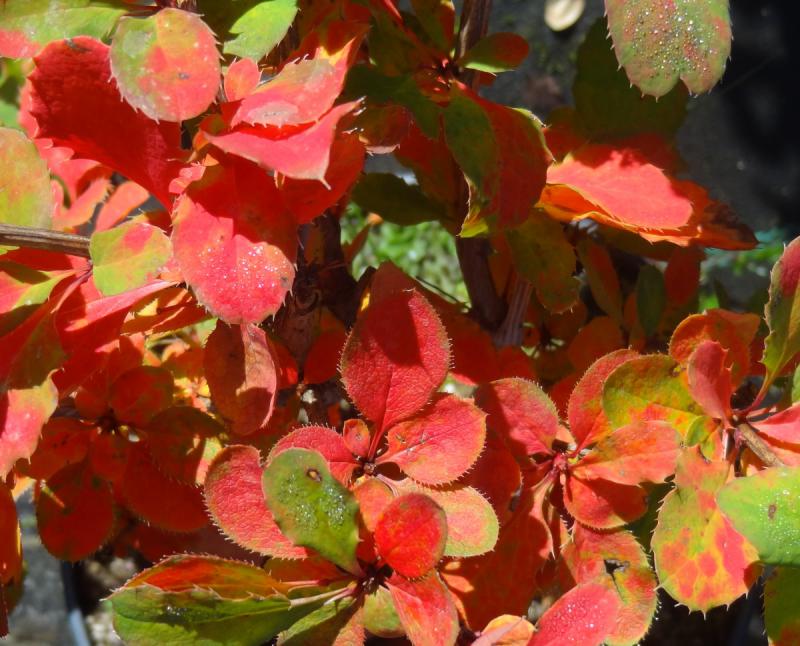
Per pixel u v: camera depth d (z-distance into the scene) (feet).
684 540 1.40
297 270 1.51
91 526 1.58
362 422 1.42
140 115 1.40
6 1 1.41
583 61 1.66
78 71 1.38
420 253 2.60
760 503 1.36
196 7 1.44
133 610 1.33
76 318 1.44
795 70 2.74
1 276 1.44
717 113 2.78
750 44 2.74
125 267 1.39
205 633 1.35
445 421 1.42
